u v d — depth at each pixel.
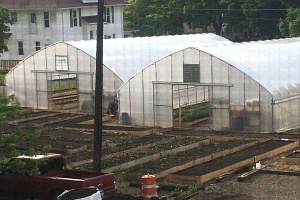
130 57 48.00
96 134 26.45
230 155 31.09
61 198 20.50
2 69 73.81
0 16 68.00
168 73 40.44
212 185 25.73
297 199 23.58
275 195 24.19
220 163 29.12
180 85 42.25
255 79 37.47
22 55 74.88
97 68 26.42
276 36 82.44
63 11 71.81
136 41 51.78
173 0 85.06
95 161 26.55
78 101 46.16
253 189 25.11
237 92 38.06
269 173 27.80
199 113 41.66
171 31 86.50
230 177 27.17
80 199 19.98
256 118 37.66
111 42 50.50
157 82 40.47
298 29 68.69
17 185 23.97
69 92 53.31
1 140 22.23
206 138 35.56
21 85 48.53
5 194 24.38
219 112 38.75
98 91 26.42
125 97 41.88
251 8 78.38
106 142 34.50
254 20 79.31
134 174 27.22
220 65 38.50
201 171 27.48
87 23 73.50
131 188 25.98
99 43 26.38
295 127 39.22
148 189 23.55
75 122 41.25
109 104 44.34
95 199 20.25
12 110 22.72
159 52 49.97
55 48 47.00
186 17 84.75
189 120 41.09
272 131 37.31
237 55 39.84
